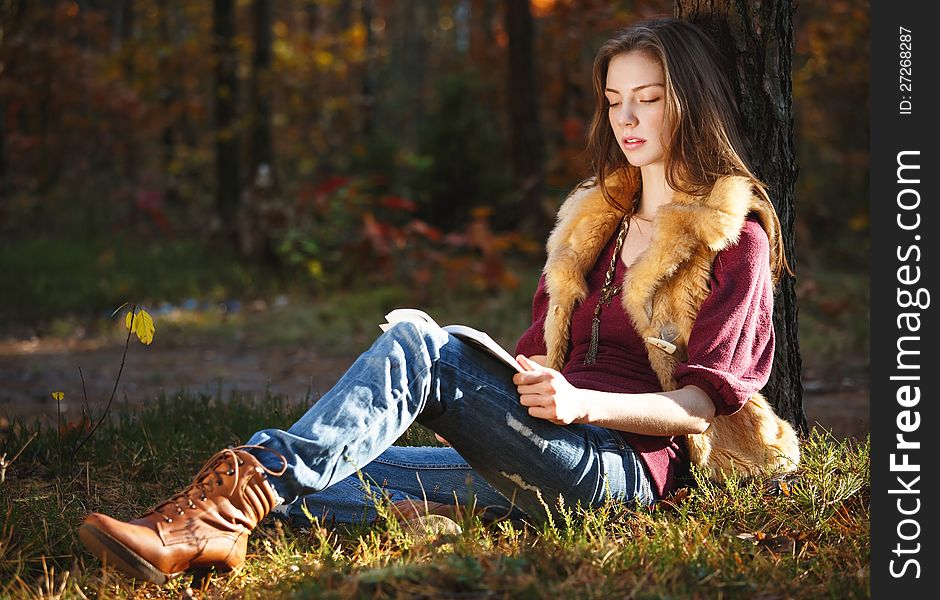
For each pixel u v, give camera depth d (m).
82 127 21.09
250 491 2.92
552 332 3.56
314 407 3.00
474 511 3.46
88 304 12.58
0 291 12.79
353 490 3.52
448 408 3.08
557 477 3.16
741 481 3.49
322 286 13.52
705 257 3.27
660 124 3.42
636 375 3.36
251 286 13.74
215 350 10.42
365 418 2.96
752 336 3.23
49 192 19.81
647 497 3.32
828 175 20.48
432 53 37.44
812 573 2.99
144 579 2.84
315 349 10.48
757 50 4.08
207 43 20.47
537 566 2.87
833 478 3.62
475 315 11.77
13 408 7.38
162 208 18.81
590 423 3.07
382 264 13.69
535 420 3.11
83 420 4.73
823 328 10.90
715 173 3.42
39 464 4.44
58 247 15.88
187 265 14.94
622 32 3.54
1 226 17.98
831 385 8.22
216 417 5.37
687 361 3.26
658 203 3.51
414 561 2.93
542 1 19.73
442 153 16.11
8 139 20.33
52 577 2.99
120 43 24.09
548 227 15.22
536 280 13.52
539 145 15.45
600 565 2.92
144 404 5.76
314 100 24.55
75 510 3.74
